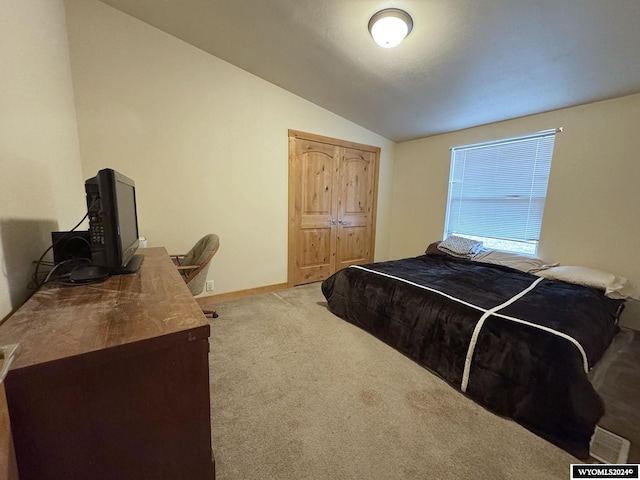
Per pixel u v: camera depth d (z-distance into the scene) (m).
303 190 3.60
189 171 2.78
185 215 2.80
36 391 0.63
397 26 1.89
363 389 1.73
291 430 1.41
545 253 2.95
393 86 2.78
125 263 1.36
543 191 2.95
